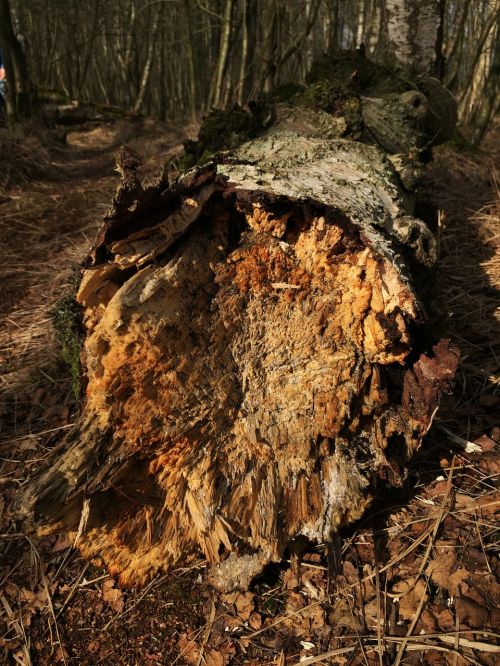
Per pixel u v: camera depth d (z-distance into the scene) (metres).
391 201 2.07
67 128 9.82
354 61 3.63
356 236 1.70
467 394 2.42
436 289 2.06
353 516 1.81
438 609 1.66
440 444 2.19
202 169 1.80
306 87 3.30
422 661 1.54
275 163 2.16
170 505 1.78
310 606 1.74
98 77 19.72
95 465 1.68
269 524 1.73
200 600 1.84
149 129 9.59
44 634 1.82
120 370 1.65
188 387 1.74
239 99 7.16
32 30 16.39
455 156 5.32
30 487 1.63
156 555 1.85
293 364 1.81
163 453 1.75
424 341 1.81
